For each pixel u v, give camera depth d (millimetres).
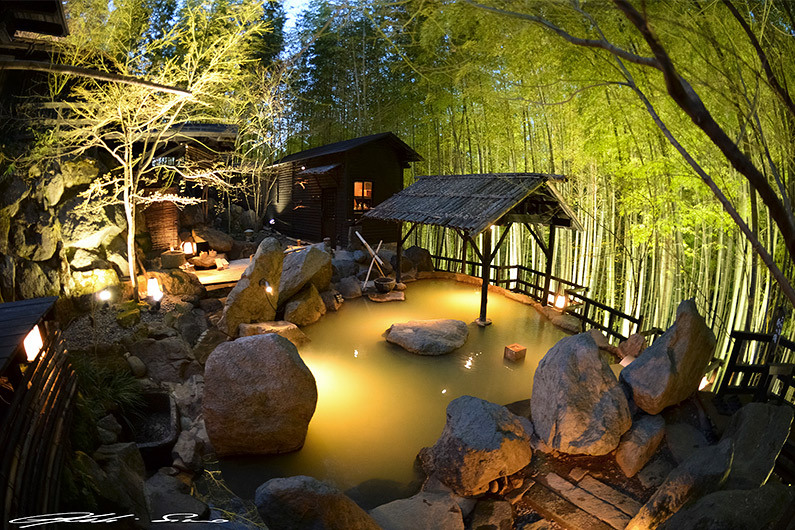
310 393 4910
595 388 4719
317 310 9055
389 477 4527
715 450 3674
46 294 6367
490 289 11547
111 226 8039
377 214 10938
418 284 12039
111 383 5371
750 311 6195
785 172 2818
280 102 14250
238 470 4594
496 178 9266
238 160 13898
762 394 4949
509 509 4082
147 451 4559
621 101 6715
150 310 7543
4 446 2439
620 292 11312
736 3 2256
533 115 9789
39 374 3240
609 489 4199
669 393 4734
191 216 12352
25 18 4105
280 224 17766
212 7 8266
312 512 3051
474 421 4461
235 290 7809
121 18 7629
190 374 6316
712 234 8602
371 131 16781
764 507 2461
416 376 6629
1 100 6512
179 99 7547
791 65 2252
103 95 7324
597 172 9047
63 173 7359
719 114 3488
